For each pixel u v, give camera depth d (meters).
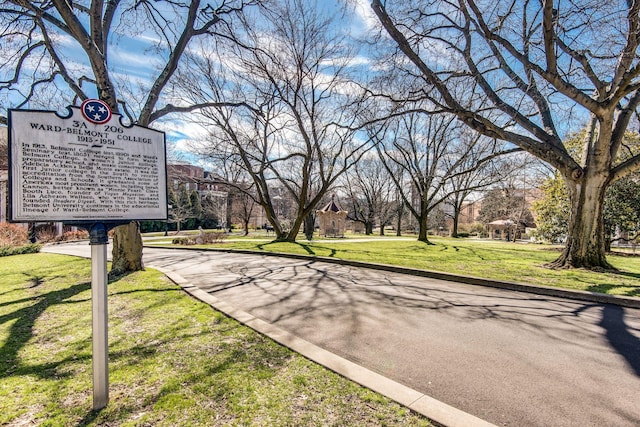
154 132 3.27
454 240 28.06
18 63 10.54
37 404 2.66
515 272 8.80
